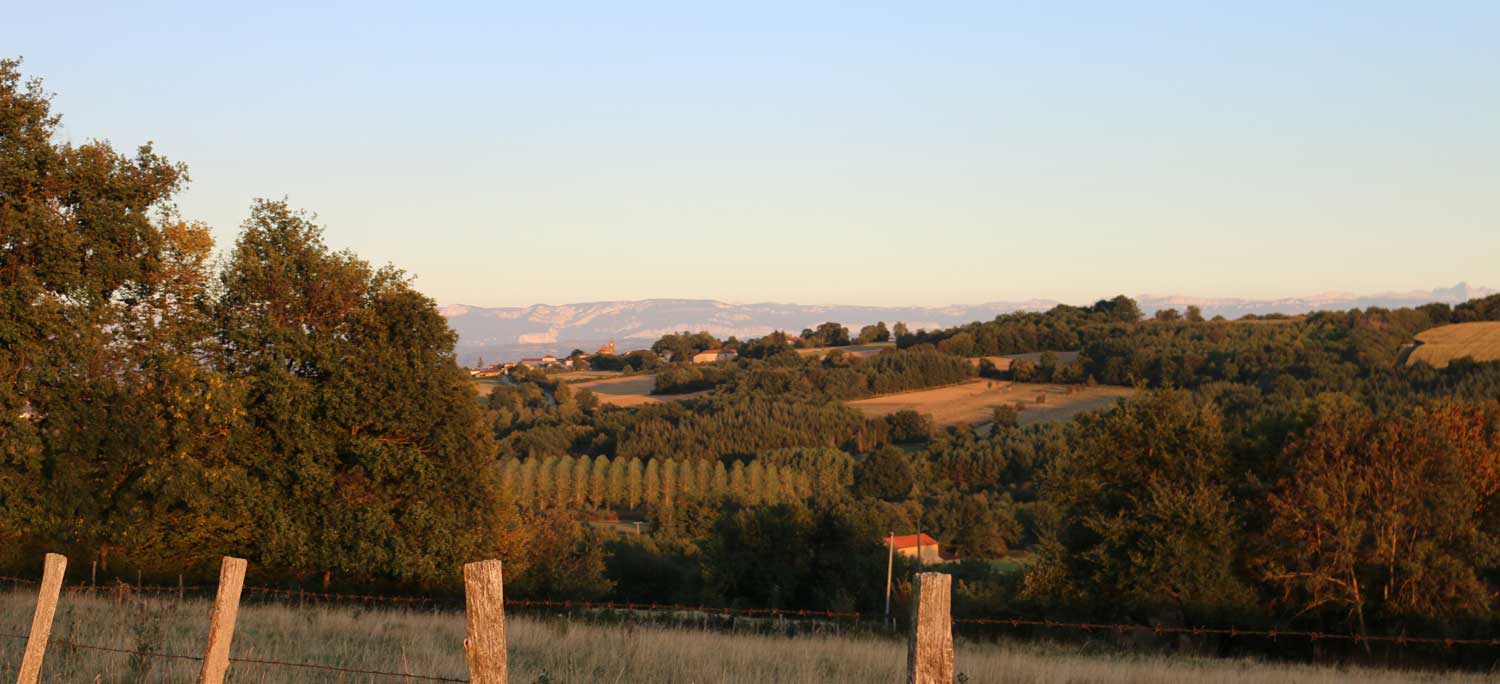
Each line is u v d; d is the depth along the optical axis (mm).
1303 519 27016
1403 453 27406
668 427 138625
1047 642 24859
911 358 176375
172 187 28172
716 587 44219
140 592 20625
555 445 134500
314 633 14281
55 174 25422
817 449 125125
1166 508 27797
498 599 5355
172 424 26625
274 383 28281
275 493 28391
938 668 5066
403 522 28766
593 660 12219
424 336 30625
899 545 63156
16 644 10789
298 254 31047
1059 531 31828
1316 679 16656
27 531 25062
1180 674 16047
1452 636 24906
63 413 25172
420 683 10234
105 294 27156
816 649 16000
